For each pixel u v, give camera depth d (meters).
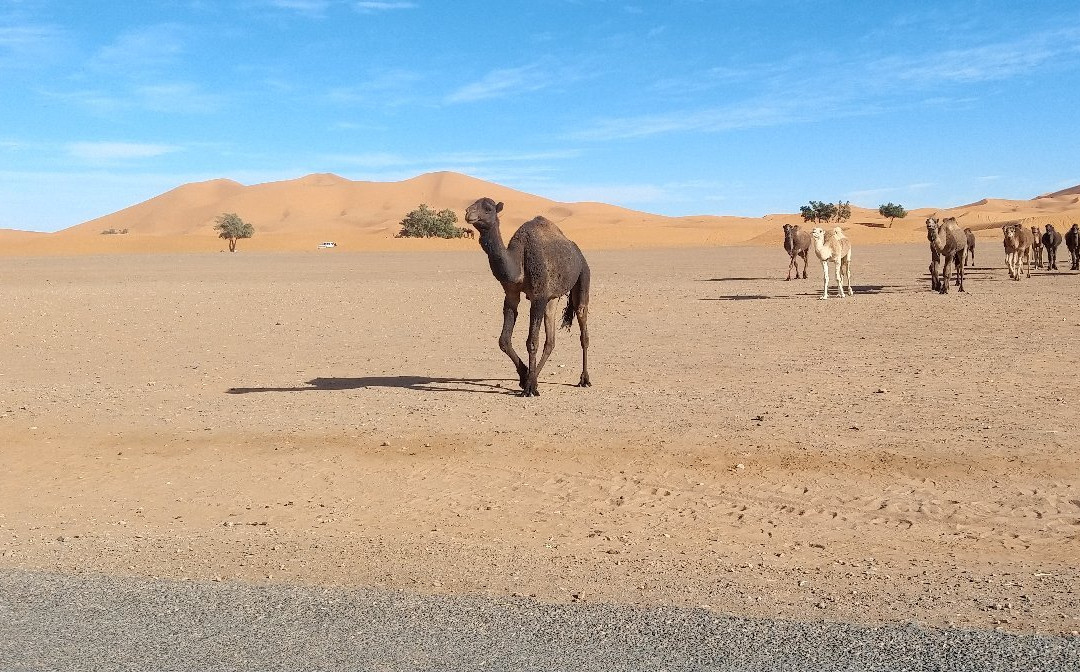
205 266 63.81
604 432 11.56
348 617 5.30
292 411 13.36
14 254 111.62
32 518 8.85
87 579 6.14
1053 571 6.72
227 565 6.93
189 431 12.19
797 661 4.61
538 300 13.97
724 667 4.53
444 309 28.83
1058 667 4.53
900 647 4.81
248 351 20.31
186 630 5.11
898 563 6.98
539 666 4.56
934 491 8.99
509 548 7.47
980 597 6.02
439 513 8.77
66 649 4.86
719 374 15.92
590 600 5.95
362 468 10.38
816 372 15.85
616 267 54.88
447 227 140.00
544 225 14.09
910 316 24.08
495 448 10.97
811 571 6.75
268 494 9.56
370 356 19.27
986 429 11.17
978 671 4.49
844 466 9.87
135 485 10.01
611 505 8.88
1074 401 12.73
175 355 19.84
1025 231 36.22
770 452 10.42
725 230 145.25
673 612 5.40
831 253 29.08
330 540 7.79
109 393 15.09
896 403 12.87
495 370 17.17
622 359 18.08
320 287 38.88
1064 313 23.69
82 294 35.38
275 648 4.84
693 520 8.34
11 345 21.58
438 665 4.59
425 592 6.07
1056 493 8.80
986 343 18.81
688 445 10.82
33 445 11.70
